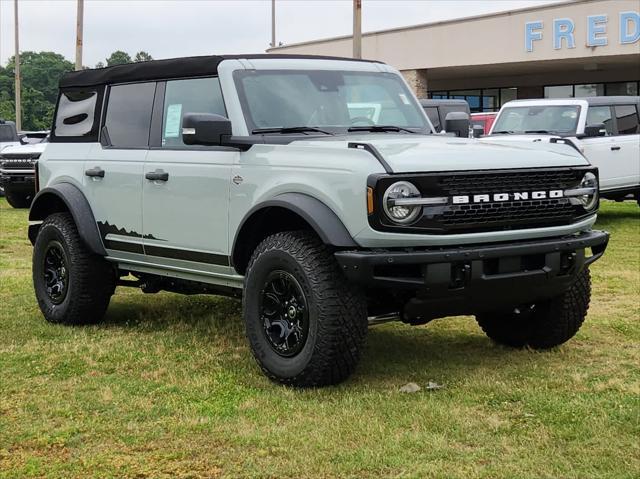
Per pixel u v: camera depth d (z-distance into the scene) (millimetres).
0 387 5254
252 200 5383
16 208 19000
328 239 4805
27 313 7441
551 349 6066
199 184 5781
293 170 5160
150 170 6180
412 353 6000
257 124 5652
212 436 4379
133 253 6445
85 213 6699
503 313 6070
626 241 12312
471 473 3861
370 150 4863
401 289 4812
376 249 4816
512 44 27891
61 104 7312
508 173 5027
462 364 5699
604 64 28750
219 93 5840
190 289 6531
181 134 6059
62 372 5582
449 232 4879
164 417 4688
